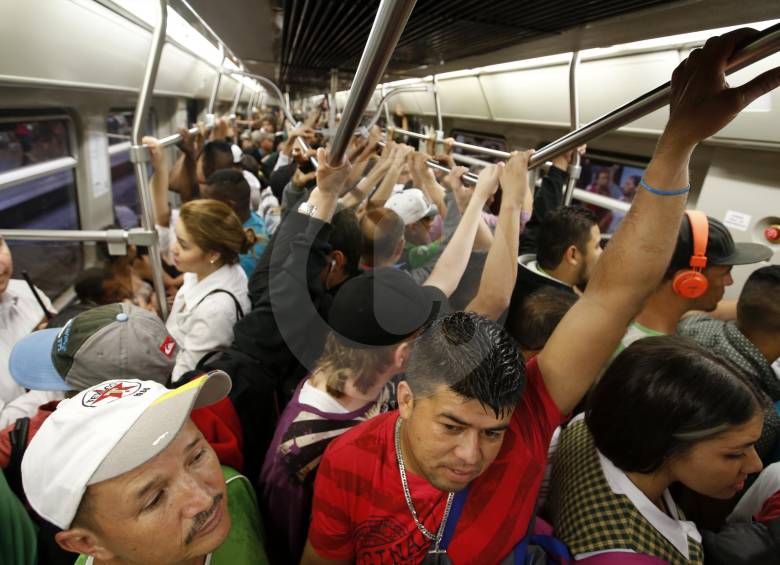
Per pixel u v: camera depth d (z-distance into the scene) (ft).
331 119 7.36
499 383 1.86
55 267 8.86
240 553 2.46
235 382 3.49
